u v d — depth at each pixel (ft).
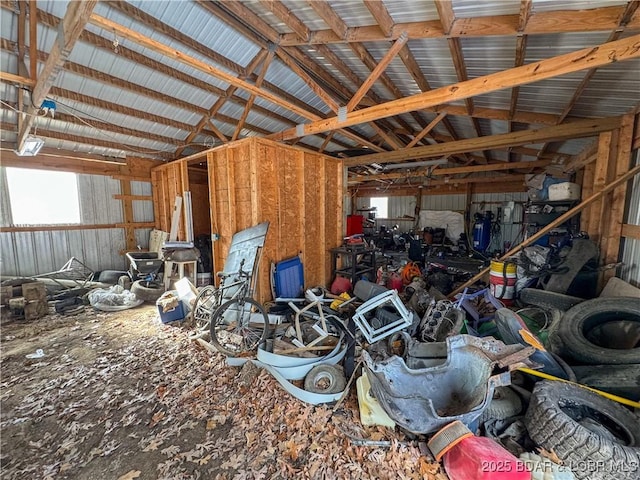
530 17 6.39
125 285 16.98
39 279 15.34
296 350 9.06
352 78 11.23
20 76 8.67
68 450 6.07
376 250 16.98
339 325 10.32
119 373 8.80
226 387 8.09
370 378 6.53
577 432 4.93
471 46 8.21
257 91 9.33
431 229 29.35
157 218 21.04
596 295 10.89
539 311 10.18
